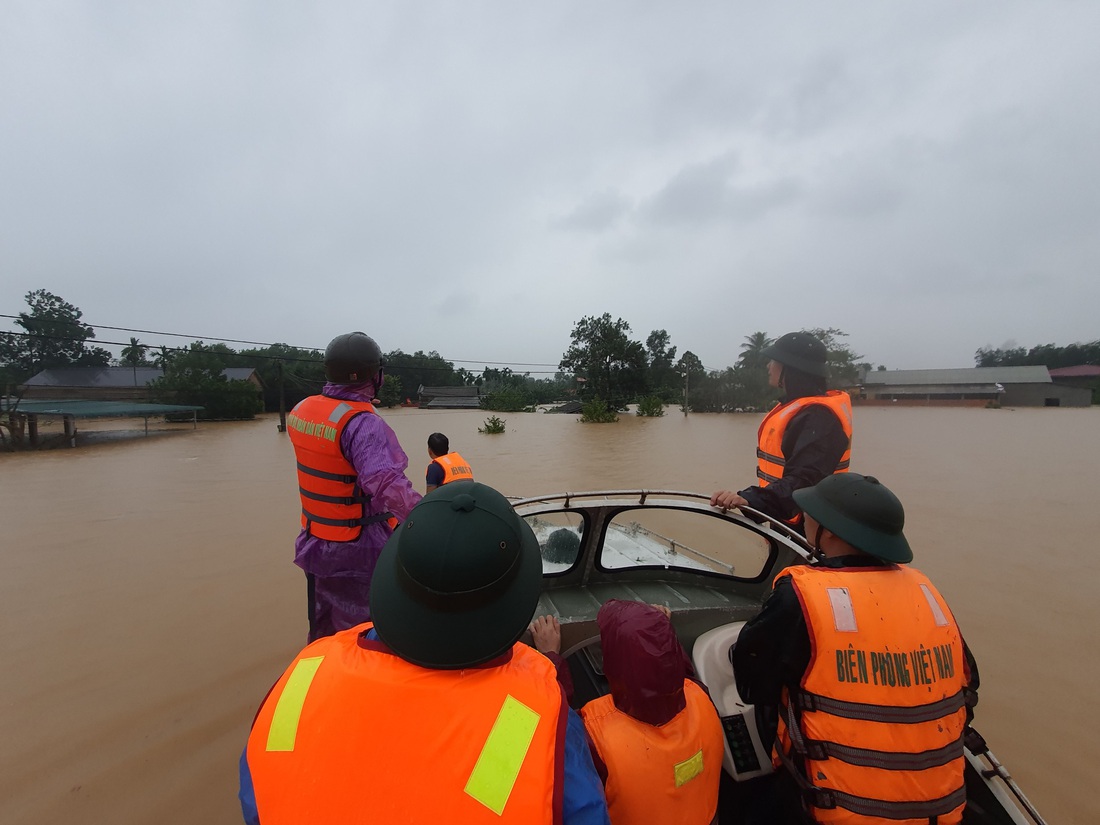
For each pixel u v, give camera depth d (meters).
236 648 4.53
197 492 11.18
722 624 2.62
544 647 1.85
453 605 0.98
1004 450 18.75
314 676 1.07
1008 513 9.38
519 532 1.09
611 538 2.94
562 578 2.88
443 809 0.91
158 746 3.31
